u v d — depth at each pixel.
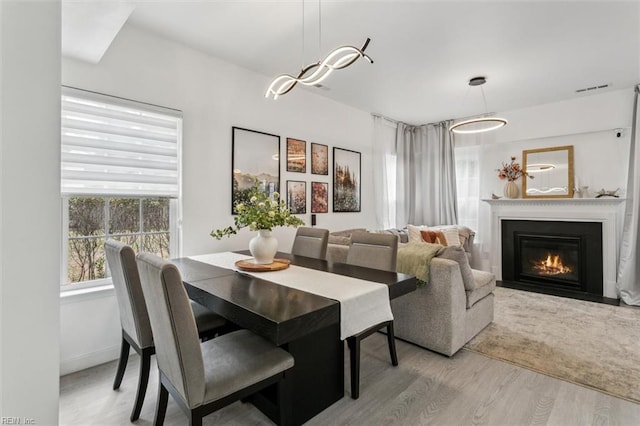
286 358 1.59
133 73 2.65
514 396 2.04
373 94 4.29
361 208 4.95
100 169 2.52
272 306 1.53
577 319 3.36
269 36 2.83
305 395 1.80
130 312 1.84
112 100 2.53
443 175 5.57
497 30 2.74
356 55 1.96
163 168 2.87
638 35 2.82
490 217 5.20
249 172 3.50
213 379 1.37
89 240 2.52
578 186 4.48
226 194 3.31
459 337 2.61
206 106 3.14
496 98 4.43
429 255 2.60
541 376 2.27
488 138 5.18
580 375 2.28
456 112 5.09
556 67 3.47
